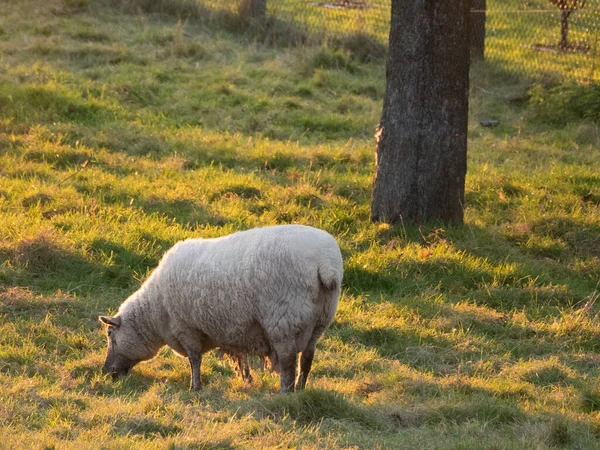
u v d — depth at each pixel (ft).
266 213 98.73
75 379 62.39
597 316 81.41
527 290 85.35
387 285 86.17
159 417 53.16
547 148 134.31
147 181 108.68
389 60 97.76
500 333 77.77
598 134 142.10
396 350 72.95
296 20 195.11
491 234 97.55
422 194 97.86
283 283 56.70
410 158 97.55
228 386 63.31
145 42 172.96
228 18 188.44
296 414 55.11
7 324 70.28
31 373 62.85
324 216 99.30
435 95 96.53
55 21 179.93
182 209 100.01
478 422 55.98
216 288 58.49
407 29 95.71
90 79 149.48
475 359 72.02
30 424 50.37
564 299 85.15
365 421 55.47
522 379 67.72
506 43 193.77
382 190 99.04
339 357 70.03
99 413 52.65
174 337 63.05
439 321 77.82
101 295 79.05
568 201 108.88
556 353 74.18
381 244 94.53
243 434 51.08
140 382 63.77
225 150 123.65
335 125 139.74
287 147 125.59
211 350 70.03
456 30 95.86
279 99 148.05
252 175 112.06
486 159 128.26
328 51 168.66
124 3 193.47
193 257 60.34
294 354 57.41
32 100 136.05
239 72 159.02
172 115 140.36
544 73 167.22
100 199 100.63
